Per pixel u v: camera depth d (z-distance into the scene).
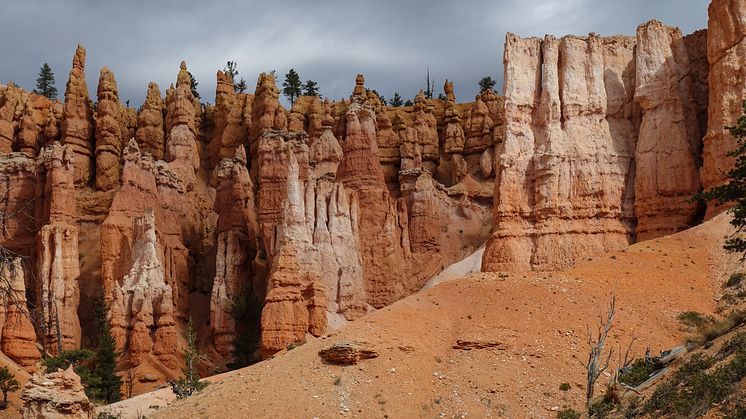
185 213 99.81
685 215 60.31
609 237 61.34
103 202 98.88
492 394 42.56
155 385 74.31
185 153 109.88
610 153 63.72
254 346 81.00
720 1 59.66
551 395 41.88
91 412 43.44
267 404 42.38
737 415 26.89
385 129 109.69
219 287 87.00
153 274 82.06
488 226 96.50
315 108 112.81
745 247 40.69
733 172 39.69
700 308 48.44
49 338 77.88
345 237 83.94
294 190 79.62
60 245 81.81
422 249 93.31
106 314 81.00
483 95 112.38
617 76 65.94
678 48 64.94
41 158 91.25
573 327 47.00
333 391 42.97
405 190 97.69
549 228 61.31
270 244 81.31
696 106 63.62
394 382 43.56
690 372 32.78
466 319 49.22
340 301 80.81
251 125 113.06
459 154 109.00
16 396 59.28
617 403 35.38
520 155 64.00
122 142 112.56
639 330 46.41
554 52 66.12
